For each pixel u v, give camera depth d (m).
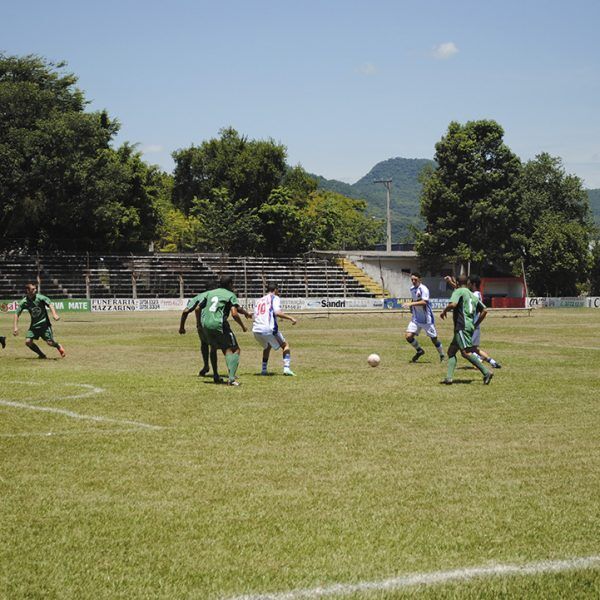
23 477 7.75
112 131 75.31
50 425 10.53
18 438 9.66
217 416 11.25
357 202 140.12
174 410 11.78
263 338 16.30
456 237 78.69
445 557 5.64
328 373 16.91
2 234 67.44
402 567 5.46
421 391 13.94
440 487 7.39
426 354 22.16
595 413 11.55
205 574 5.34
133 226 74.19
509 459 8.52
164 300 64.25
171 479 7.70
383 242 145.00
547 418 11.10
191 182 93.12
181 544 5.89
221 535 6.08
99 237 72.75
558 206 85.00
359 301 69.06
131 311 61.78
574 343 26.91
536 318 49.44
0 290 63.03
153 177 77.62
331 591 5.07
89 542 5.93
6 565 5.49
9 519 6.45
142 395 13.38
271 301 16.30
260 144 85.44
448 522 6.37
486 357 17.52
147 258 71.56
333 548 5.82
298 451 8.93
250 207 85.69
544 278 80.69
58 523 6.35
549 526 6.28
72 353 22.77
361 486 7.43
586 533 6.12
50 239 70.44
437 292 82.25
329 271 77.31
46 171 62.94
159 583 5.20
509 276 82.31
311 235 86.25
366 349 24.16
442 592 5.06
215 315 14.66
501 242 78.94
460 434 9.92
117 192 67.75
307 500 6.97
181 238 89.00
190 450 8.98
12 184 63.00
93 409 11.87
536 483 7.53
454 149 78.44
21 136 62.19
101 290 66.69
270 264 76.50
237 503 6.89
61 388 14.29
